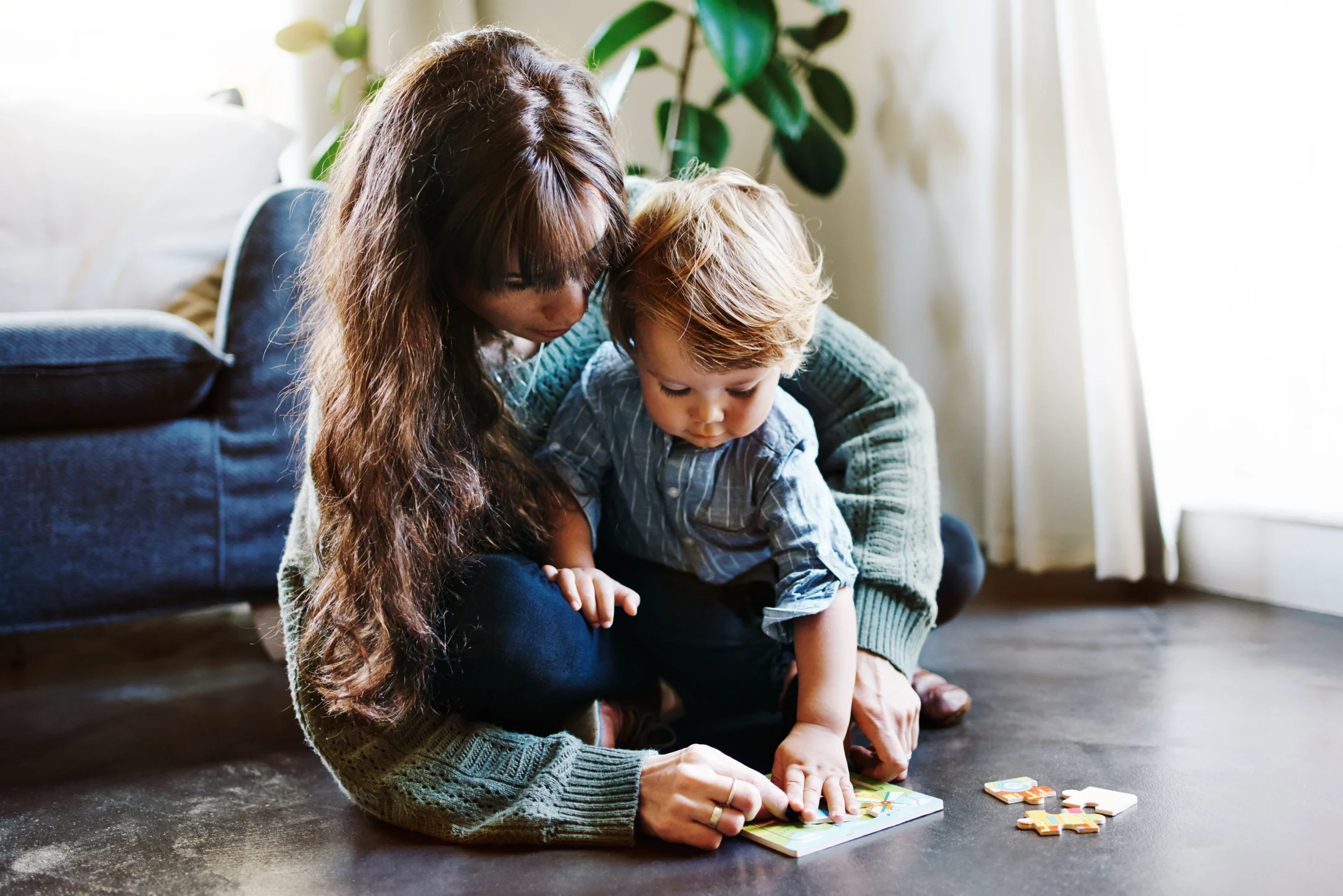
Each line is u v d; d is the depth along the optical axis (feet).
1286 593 5.36
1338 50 5.08
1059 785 3.18
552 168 2.71
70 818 3.34
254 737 4.18
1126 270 5.53
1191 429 5.74
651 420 3.32
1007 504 6.54
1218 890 2.48
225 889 2.73
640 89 8.44
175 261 6.07
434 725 3.11
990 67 6.59
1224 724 3.68
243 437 5.13
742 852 2.78
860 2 7.91
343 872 2.80
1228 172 5.49
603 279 3.18
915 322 7.52
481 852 2.88
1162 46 5.42
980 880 2.56
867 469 3.75
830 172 7.52
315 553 3.09
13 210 5.96
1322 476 5.43
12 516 4.73
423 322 2.87
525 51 2.98
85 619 4.89
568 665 3.16
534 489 3.36
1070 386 6.27
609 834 2.85
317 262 3.18
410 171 2.81
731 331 2.87
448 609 3.07
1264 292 5.57
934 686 3.81
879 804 3.02
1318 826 2.82
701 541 3.44
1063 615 5.40
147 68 7.90
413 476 2.91
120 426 4.92
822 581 3.14
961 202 6.98
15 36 7.54
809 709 3.08
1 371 4.58
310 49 7.47
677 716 3.78
